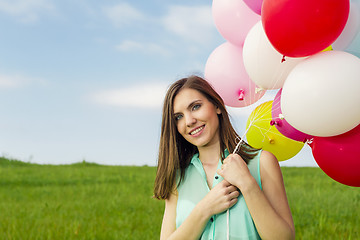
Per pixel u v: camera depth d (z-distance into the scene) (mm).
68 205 6996
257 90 2205
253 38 2010
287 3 1533
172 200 2084
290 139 2281
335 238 4328
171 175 2045
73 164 16578
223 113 2018
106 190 8828
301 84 1649
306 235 4445
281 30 1586
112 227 5262
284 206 1836
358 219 5168
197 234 1790
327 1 1494
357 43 1752
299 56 1688
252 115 2340
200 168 2002
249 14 2188
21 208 6750
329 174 1966
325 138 1883
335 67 1612
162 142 2074
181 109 1950
